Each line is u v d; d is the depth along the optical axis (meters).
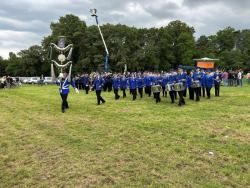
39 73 114.69
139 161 9.88
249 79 46.62
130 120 16.69
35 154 11.07
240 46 136.62
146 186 8.05
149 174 8.82
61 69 45.28
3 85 53.62
